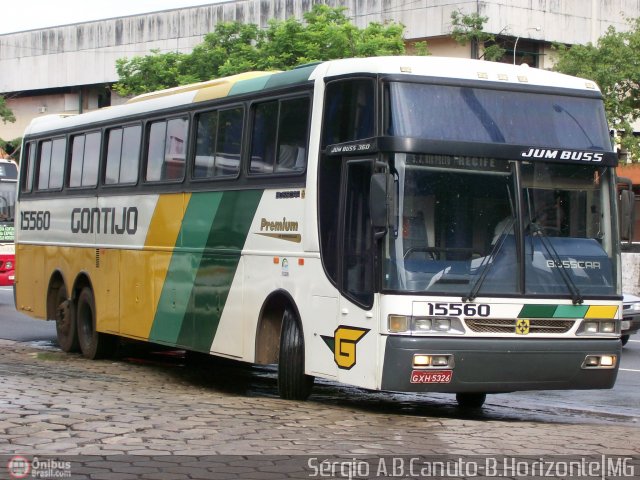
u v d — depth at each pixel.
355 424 9.41
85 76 56.09
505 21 42.72
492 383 10.05
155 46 52.47
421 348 9.73
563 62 38.53
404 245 9.86
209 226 12.91
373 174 9.83
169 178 13.96
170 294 13.73
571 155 10.56
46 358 16.12
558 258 10.36
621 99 38.06
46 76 57.91
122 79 40.75
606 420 11.66
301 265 11.08
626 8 47.53
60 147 17.53
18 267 18.88
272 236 11.62
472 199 10.13
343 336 10.38
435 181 10.05
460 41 40.88
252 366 16.14
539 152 10.42
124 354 17.25
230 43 38.00
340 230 10.49
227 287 12.45
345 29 34.16
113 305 15.36
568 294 10.34
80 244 16.47
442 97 10.27
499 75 10.58
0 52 60.09
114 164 15.56
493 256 10.12
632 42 38.25
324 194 10.78
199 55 38.38
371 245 10.05
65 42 56.97
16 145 54.19
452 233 10.02
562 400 13.30
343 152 10.47
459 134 10.17
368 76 10.31
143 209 14.55
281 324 11.81
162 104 14.31
